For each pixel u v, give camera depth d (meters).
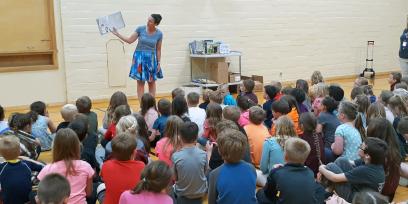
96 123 4.34
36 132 4.50
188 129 2.90
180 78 8.74
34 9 7.35
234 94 8.80
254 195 2.47
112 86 8.09
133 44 8.18
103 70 7.96
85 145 3.48
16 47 7.28
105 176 2.54
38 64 7.51
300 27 10.02
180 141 3.15
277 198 2.52
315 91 5.11
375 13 11.04
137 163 2.58
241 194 2.40
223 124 3.29
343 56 10.75
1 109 4.09
